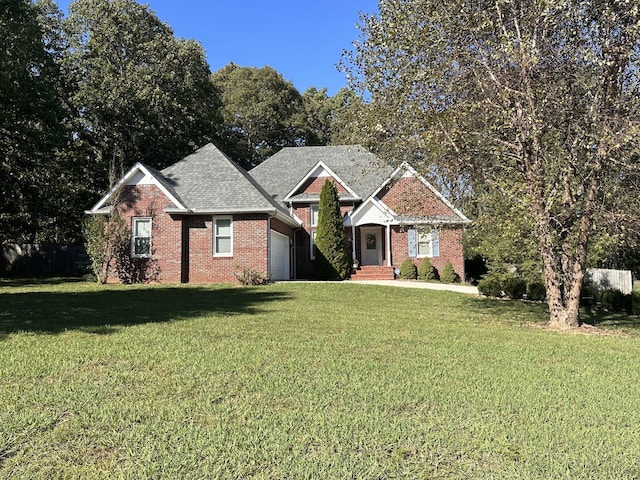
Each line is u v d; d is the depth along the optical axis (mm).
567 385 5457
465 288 19766
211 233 19406
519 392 5109
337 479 3154
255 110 48062
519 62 9367
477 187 11250
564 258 10898
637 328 10844
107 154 29734
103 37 29578
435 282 22734
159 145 30484
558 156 9930
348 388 5082
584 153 9844
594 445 3758
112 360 6031
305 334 8242
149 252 19266
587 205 10125
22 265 29812
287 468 3285
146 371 5562
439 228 13352
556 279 10734
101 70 28812
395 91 10367
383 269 23453
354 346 7340
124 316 9977
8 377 5262
